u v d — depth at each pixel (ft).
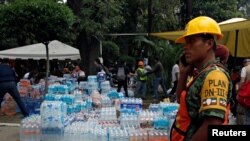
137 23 86.02
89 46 65.16
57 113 18.56
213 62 8.13
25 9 34.88
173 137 8.42
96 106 25.38
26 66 61.98
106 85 31.45
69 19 36.40
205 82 7.68
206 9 81.10
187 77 9.55
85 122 20.27
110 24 63.41
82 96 27.94
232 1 86.69
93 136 18.24
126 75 51.01
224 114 7.43
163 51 57.41
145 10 83.76
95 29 61.11
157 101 49.16
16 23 35.17
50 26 35.47
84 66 64.85
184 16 76.02
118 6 63.93
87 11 60.70
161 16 78.74
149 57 69.56
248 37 27.45
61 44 41.06
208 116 7.42
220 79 7.59
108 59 83.25
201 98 7.71
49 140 18.51
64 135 18.60
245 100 19.47
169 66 56.75
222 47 10.62
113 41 85.97
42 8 35.04
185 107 8.09
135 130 18.42
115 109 22.04
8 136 27.09
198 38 8.18
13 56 41.57
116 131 18.11
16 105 36.60
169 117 18.44
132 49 86.74
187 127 8.05
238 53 28.58
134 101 22.36
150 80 54.60
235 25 21.24
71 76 45.19
